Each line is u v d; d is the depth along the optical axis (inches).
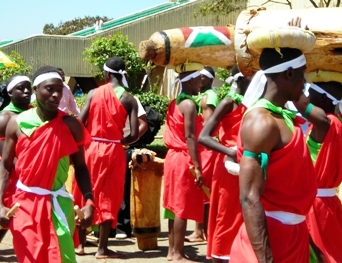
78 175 192.7
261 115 129.0
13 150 189.9
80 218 185.3
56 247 178.9
